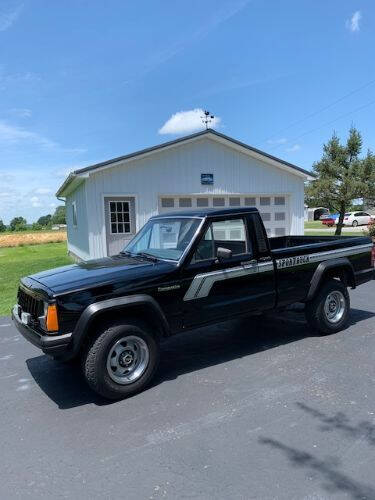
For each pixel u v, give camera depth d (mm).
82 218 15336
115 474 2975
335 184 24125
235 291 4965
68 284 4098
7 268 15852
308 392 4074
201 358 5191
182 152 14938
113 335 4098
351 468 2891
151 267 4508
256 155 15906
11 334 6738
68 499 2742
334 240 6258
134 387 4223
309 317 5762
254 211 5191
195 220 4879
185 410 3867
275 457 3059
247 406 3867
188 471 2953
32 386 4660
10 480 2977
